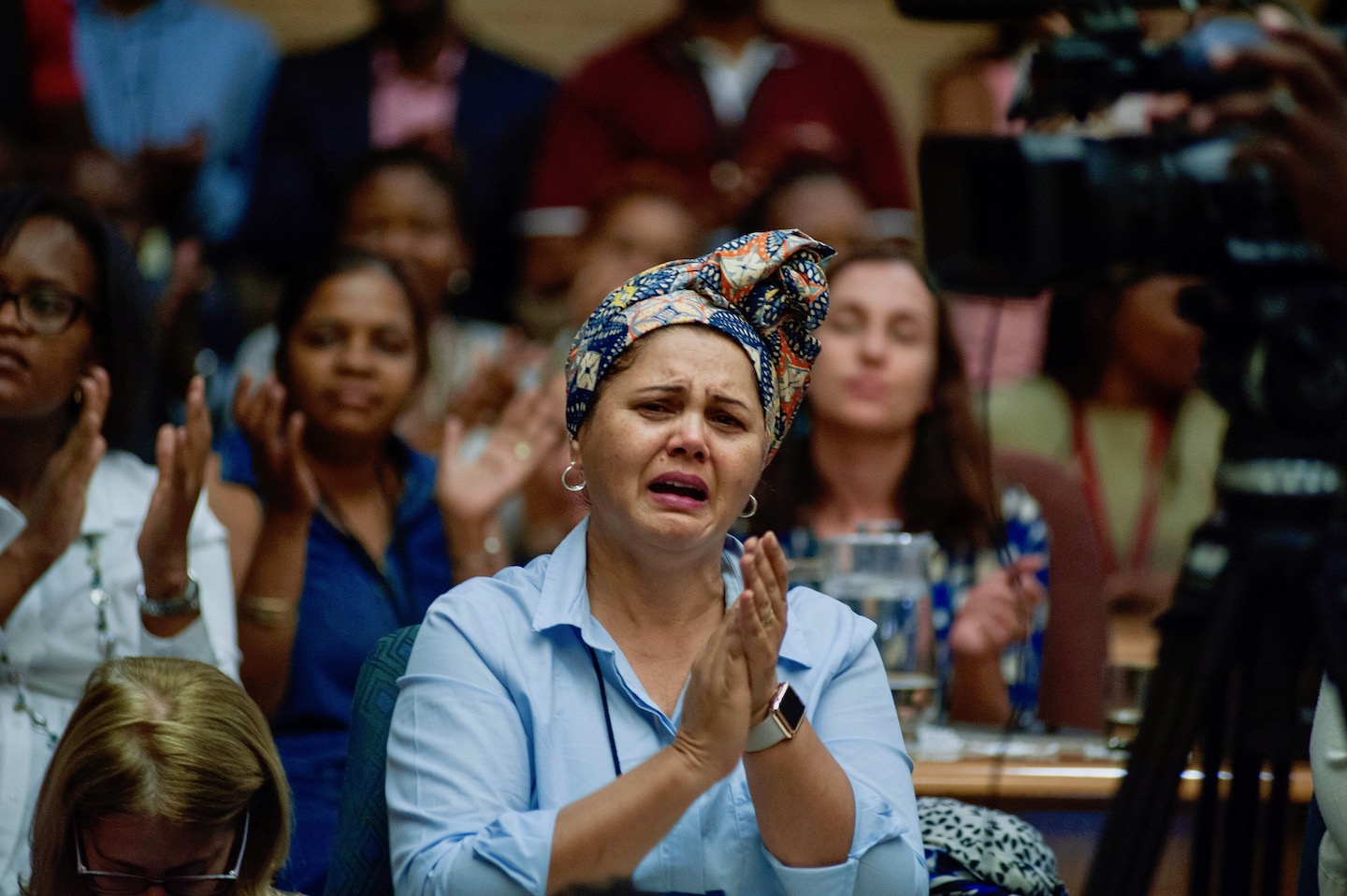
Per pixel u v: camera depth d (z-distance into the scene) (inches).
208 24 709.9
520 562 490.0
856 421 421.7
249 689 366.3
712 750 216.7
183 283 540.1
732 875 235.9
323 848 342.3
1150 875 236.5
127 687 252.2
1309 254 228.1
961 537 426.6
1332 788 261.6
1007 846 281.7
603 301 247.6
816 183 565.0
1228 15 242.8
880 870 233.6
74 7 682.8
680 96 674.2
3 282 323.9
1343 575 230.2
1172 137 227.8
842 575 373.1
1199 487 532.4
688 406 236.5
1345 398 230.2
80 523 323.3
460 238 589.6
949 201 219.5
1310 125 227.5
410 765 238.2
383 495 416.5
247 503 394.0
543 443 425.4
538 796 239.1
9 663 315.6
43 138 657.6
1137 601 506.9
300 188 674.2
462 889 220.5
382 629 387.9
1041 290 227.5
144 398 349.1
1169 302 522.3
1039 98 244.5
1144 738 239.5
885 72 778.2
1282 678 235.5
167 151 648.4
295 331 410.0
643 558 243.6
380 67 684.7
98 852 243.4
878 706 255.1
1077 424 536.4
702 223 641.6
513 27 776.3
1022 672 406.3
